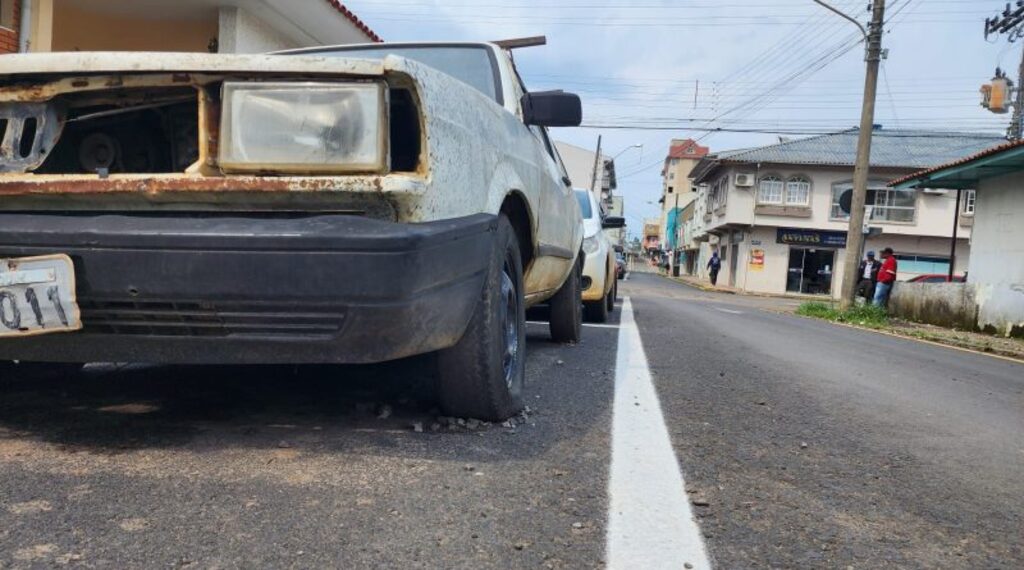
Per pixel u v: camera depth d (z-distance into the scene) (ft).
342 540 6.38
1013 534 7.41
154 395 11.12
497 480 8.05
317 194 7.52
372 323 7.40
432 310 7.91
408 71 7.70
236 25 33.14
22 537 6.19
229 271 7.18
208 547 6.15
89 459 8.16
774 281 117.60
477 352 9.45
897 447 10.68
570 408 11.77
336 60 7.58
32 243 7.29
